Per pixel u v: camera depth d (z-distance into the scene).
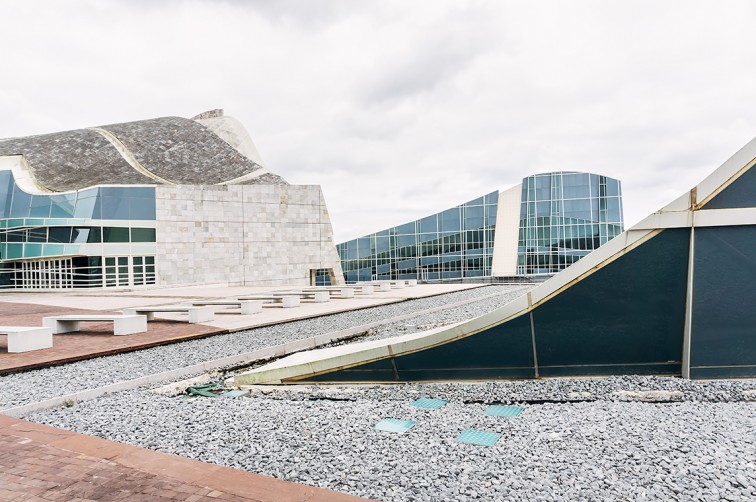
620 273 7.86
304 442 5.35
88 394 7.91
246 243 42.28
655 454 4.69
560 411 6.36
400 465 4.60
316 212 45.41
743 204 7.46
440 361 8.38
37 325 16.25
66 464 4.41
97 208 36.38
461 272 58.16
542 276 52.91
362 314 19.53
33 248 36.50
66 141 54.53
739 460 4.50
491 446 5.10
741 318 7.53
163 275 38.69
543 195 54.72
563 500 3.81
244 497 3.75
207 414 6.66
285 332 14.73
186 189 39.78
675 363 7.84
